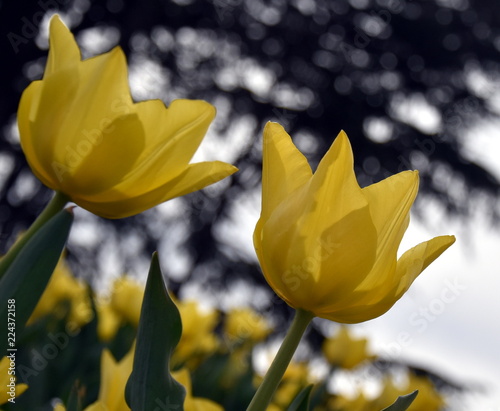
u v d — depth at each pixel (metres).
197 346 1.21
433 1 5.19
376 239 0.51
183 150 0.53
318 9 5.19
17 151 4.23
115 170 0.53
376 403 1.18
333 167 0.51
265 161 0.53
